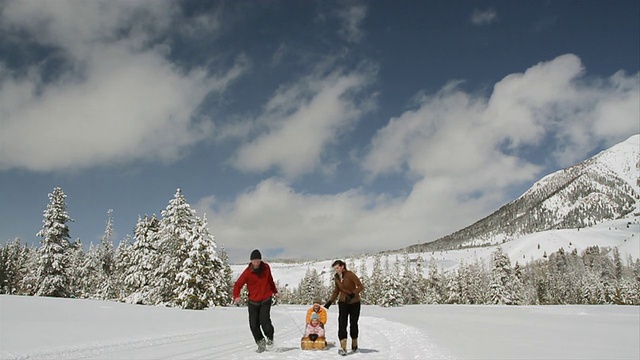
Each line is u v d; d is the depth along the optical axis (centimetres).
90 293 5759
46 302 2028
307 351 998
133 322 1584
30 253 7012
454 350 985
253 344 1126
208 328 1573
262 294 999
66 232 4472
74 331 1202
